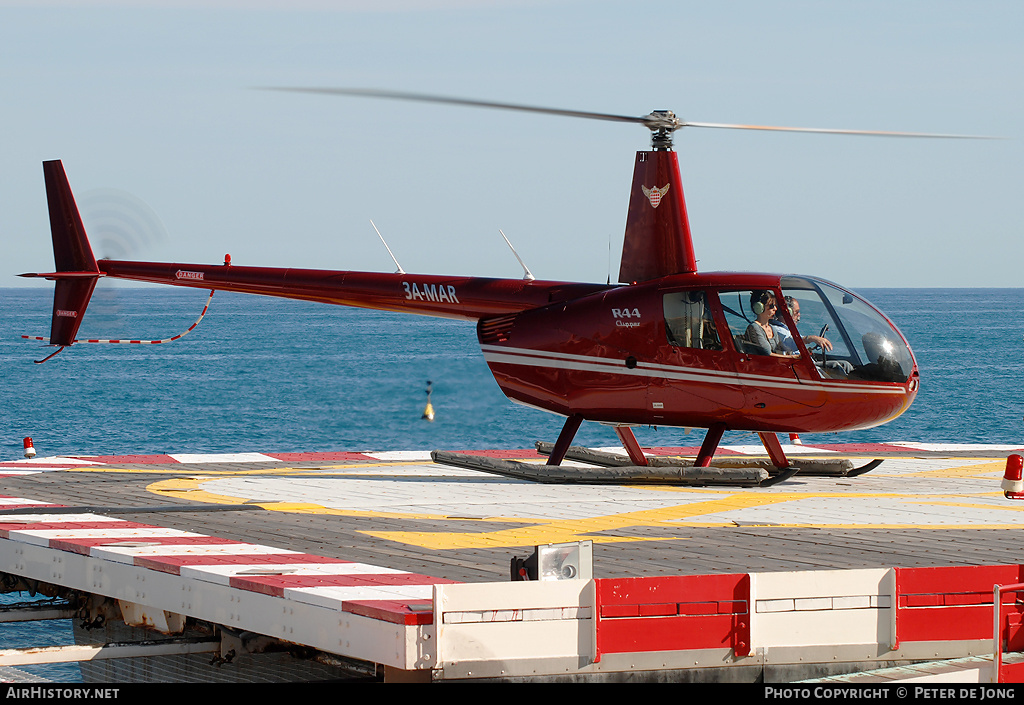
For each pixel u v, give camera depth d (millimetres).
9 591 23906
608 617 15484
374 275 36250
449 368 45250
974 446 45188
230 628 18594
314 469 37000
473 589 14984
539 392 33625
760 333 30969
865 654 16484
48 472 35125
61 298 40188
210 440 86750
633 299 32062
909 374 31109
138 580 19344
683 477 31766
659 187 32312
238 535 23281
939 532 24078
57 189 40250
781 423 31297
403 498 29609
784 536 23500
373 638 15250
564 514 26859
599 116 31000
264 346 199125
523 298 33906
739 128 31406
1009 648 17031
